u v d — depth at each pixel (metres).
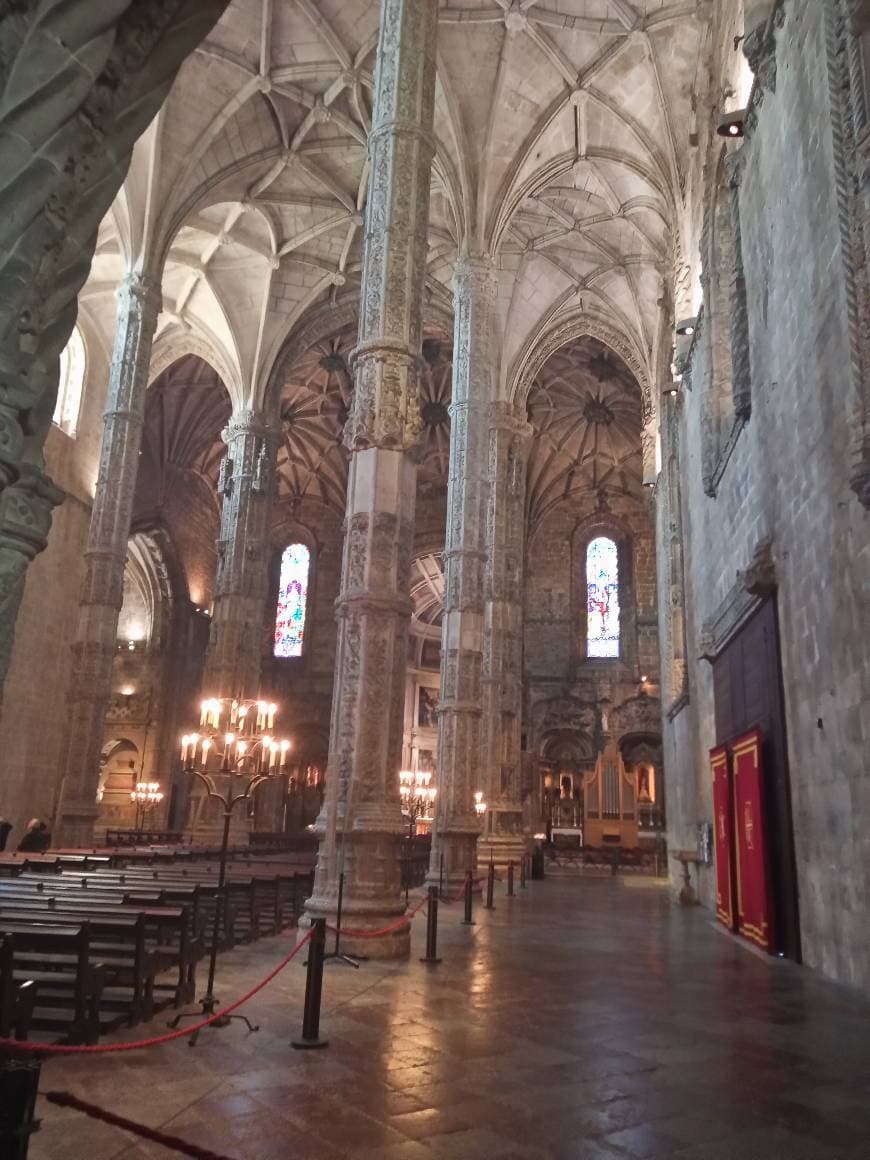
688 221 19.67
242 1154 4.02
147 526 35.53
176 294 27.33
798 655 10.48
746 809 12.48
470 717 18.11
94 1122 4.40
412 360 11.47
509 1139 4.31
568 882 24.62
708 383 16.67
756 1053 6.09
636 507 41.88
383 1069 5.41
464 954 10.25
